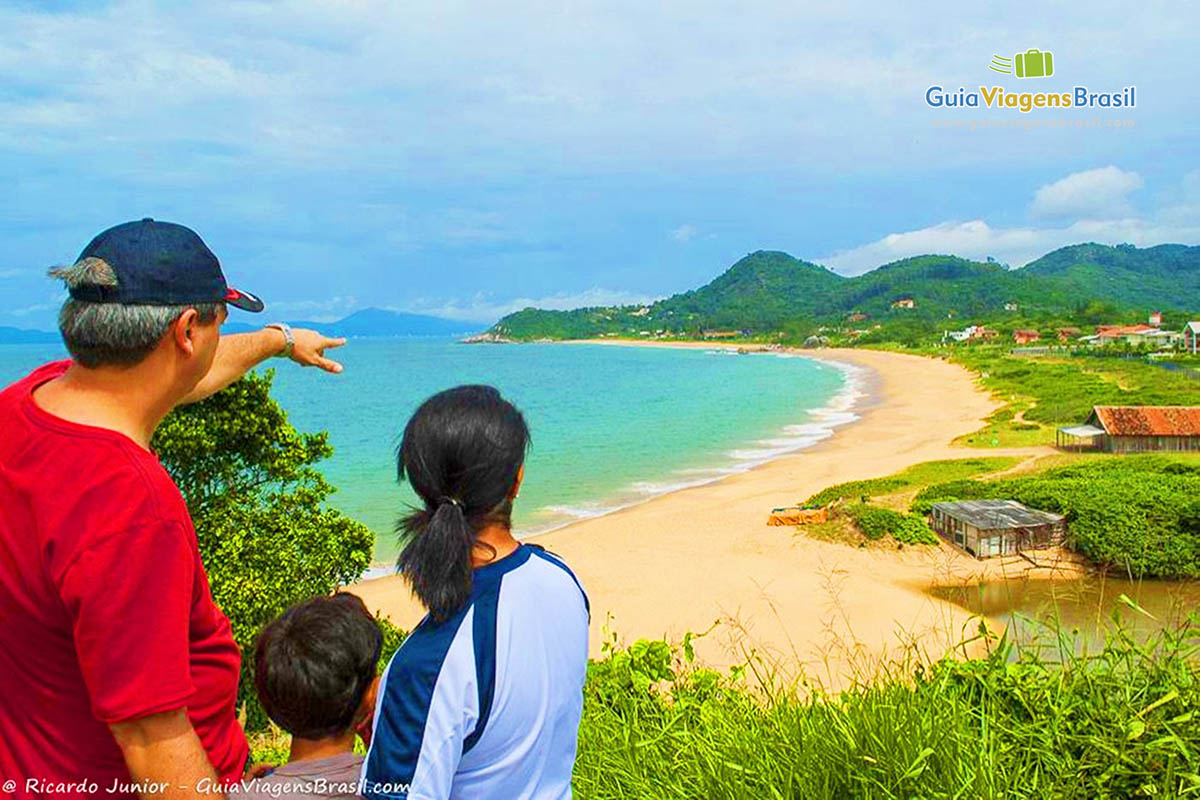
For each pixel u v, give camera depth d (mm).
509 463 1991
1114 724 3348
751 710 3928
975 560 26266
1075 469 37406
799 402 87500
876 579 25297
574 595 2049
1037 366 102750
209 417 11359
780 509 33656
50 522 1743
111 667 1741
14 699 1896
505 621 1877
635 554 29141
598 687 4660
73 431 1812
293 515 12648
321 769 2289
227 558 11555
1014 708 3754
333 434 68062
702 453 55156
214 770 1937
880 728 3277
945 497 31766
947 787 3010
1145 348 116125
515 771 1906
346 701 2320
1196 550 23641
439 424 1967
